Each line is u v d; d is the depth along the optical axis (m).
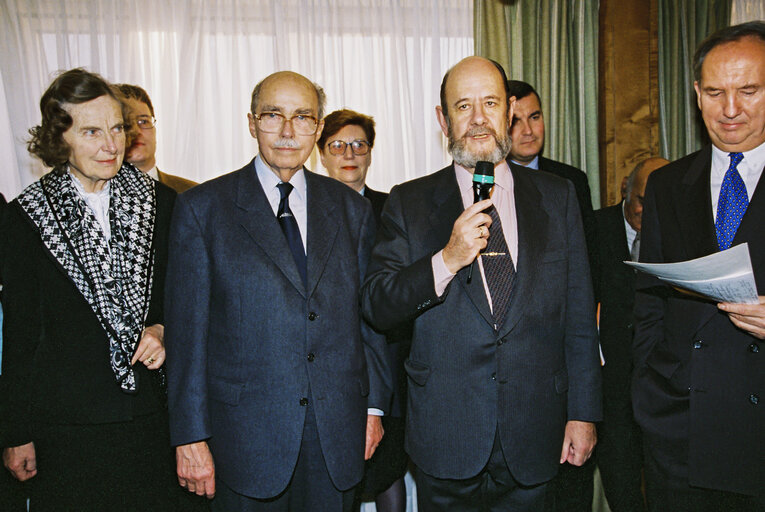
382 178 3.40
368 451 1.93
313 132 1.83
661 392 1.84
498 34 3.32
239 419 1.69
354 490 1.84
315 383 1.71
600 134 3.40
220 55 3.31
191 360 1.70
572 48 3.41
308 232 1.81
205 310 1.73
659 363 1.86
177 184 2.94
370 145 2.81
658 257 1.91
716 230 1.75
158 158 3.24
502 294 1.72
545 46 3.34
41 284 1.77
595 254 2.51
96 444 1.77
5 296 1.76
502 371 1.70
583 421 1.82
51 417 1.75
